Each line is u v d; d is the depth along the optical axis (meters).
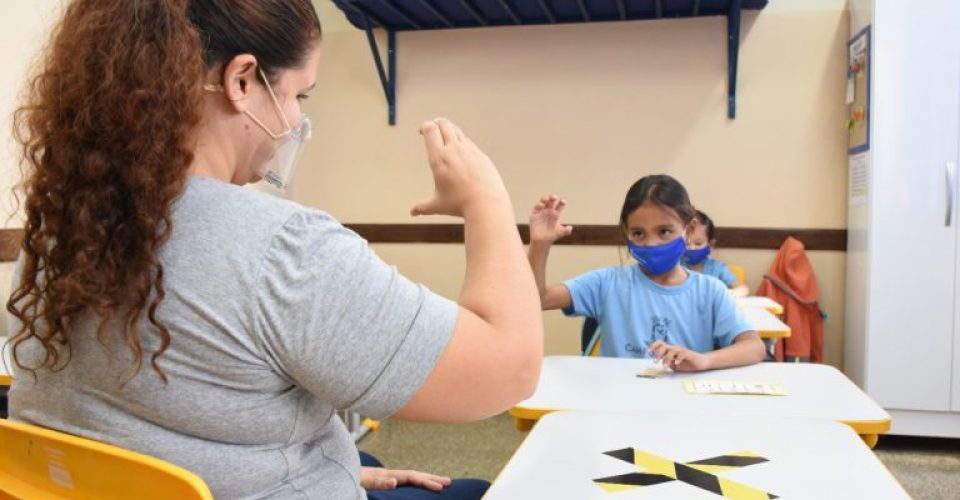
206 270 0.56
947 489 2.44
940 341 2.83
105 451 0.56
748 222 3.41
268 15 0.62
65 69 0.57
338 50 3.71
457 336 0.61
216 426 0.59
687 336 1.90
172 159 0.57
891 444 2.91
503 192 0.71
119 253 0.55
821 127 3.31
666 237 1.90
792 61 3.32
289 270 0.57
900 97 2.82
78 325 0.58
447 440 2.89
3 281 2.08
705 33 3.39
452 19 3.45
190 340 0.56
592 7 3.29
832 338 3.35
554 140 3.55
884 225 2.86
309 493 0.65
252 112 0.64
